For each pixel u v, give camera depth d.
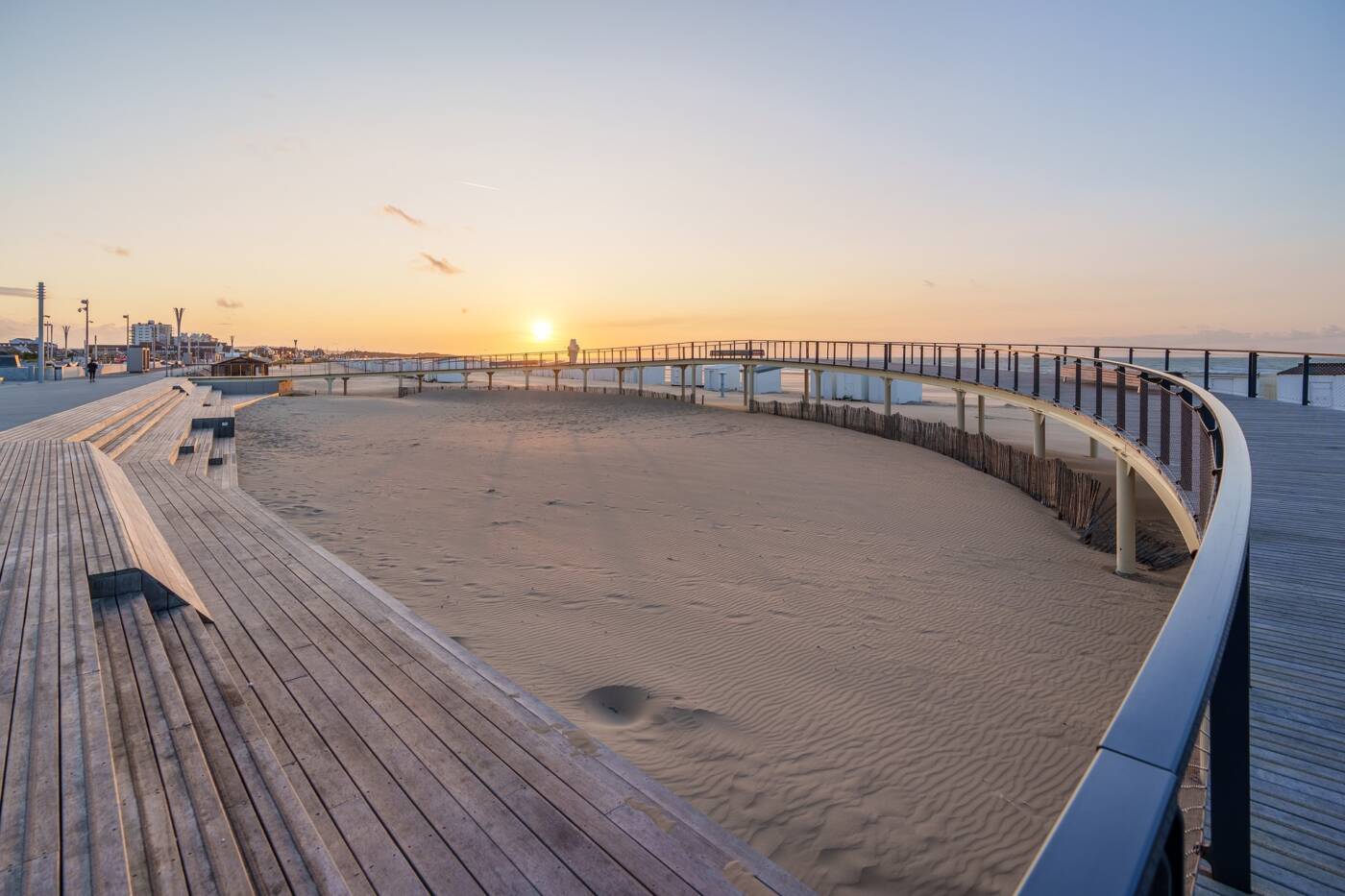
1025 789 4.98
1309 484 7.23
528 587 8.61
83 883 2.07
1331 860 2.29
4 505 6.46
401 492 14.22
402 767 3.26
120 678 3.65
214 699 3.67
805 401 31.42
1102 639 7.61
